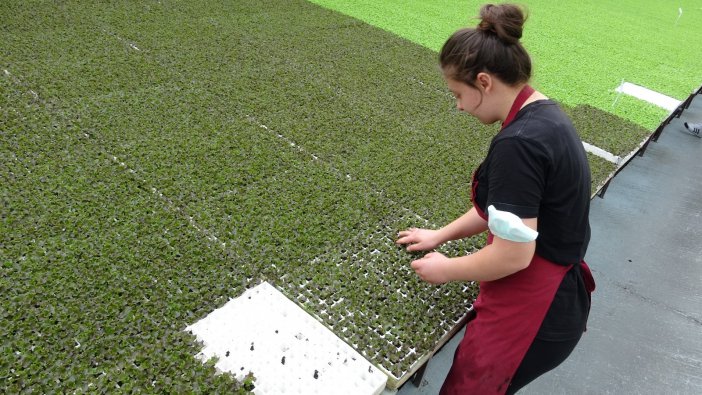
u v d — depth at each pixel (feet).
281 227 8.38
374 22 21.24
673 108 17.26
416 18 23.11
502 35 4.59
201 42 15.21
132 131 10.29
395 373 6.44
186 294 6.89
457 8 26.07
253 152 10.28
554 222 4.98
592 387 8.02
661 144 16.52
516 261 4.85
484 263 5.10
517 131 4.58
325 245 8.32
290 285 7.44
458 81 4.90
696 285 10.51
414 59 17.34
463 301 7.68
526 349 5.65
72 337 6.07
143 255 7.39
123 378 5.67
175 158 9.64
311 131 11.54
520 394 7.74
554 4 32.22
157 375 5.75
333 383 5.98
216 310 6.76
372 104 13.50
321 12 20.51
